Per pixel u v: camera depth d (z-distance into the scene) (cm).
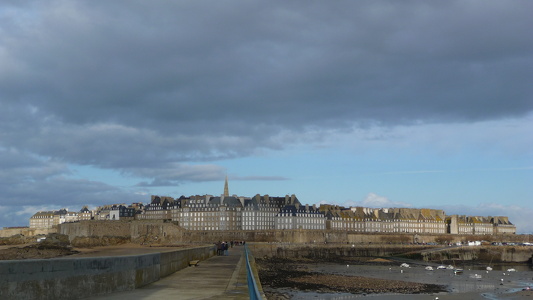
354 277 8831
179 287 2420
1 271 1442
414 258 15838
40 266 1612
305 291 6838
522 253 17012
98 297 1911
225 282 2727
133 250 9512
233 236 16950
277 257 14388
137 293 2119
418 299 6475
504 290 7675
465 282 8738
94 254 7900
